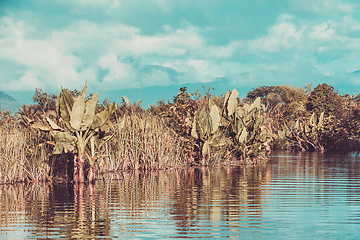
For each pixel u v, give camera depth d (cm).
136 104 2495
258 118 2616
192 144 2447
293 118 5047
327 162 2586
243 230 849
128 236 818
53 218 977
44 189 1452
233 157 2644
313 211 1020
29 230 872
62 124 1700
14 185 1571
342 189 1380
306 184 1514
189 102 2573
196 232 839
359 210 1029
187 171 2070
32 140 1742
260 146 2638
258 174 1889
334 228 859
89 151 1642
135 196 1269
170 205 1115
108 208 1084
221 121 2664
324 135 3991
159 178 1752
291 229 855
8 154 1634
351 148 4009
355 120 3894
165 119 2505
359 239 784
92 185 1540
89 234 836
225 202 1148
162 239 795
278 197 1224
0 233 849
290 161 2717
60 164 1733
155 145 2161
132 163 2141
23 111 2331
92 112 1586
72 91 2281
